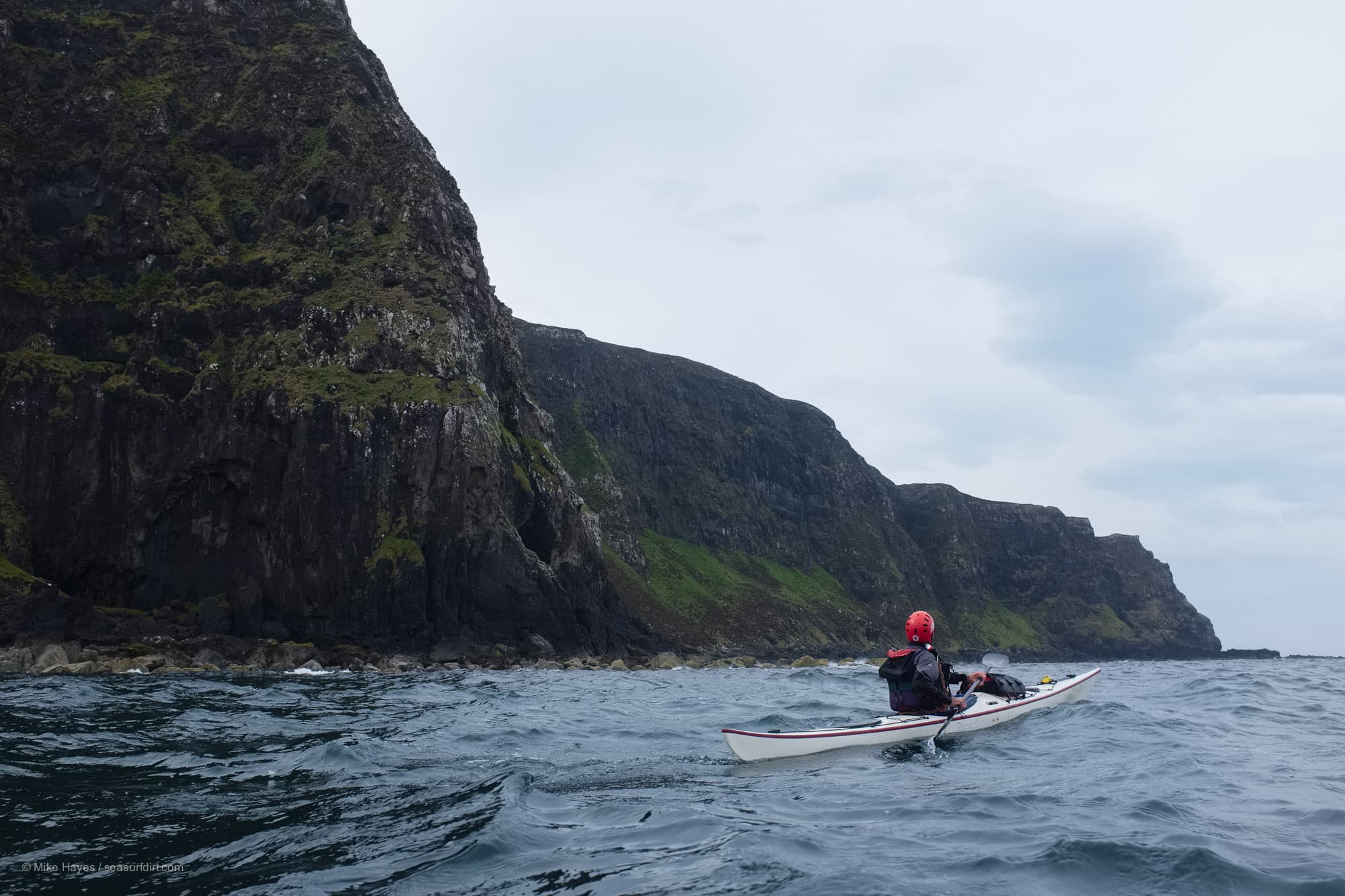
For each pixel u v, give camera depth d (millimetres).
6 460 58625
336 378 62469
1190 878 6434
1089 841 7250
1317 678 34156
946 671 14930
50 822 8164
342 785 9914
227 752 12297
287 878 6520
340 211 74625
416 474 59875
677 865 6723
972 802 8938
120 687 27516
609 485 129500
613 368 152250
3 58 74188
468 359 68938
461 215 82688
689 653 89062
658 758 12070
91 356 64188
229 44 83500
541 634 63312
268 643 54000
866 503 171875
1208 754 12070
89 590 58812
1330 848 7176
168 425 60938
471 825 7914
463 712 18953
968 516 185500
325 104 80500
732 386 168125
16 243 66438
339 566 57812
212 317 65812
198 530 60250
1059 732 13625
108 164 71812
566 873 6574
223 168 76812
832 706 20891
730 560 146375
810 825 7984
